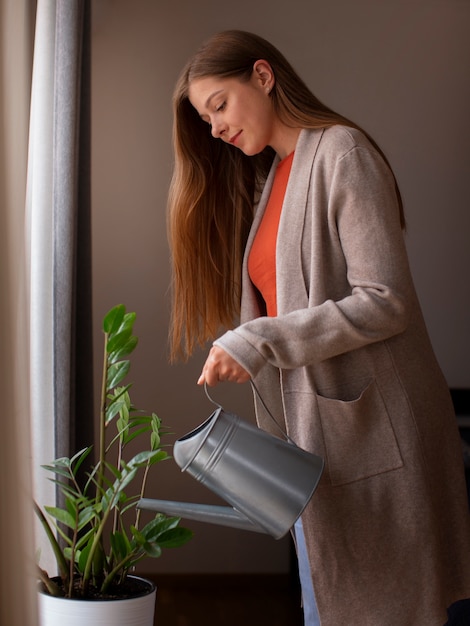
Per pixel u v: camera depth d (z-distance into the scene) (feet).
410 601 4.99
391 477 5.01
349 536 5.00
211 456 4.60
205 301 6.19
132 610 5.13
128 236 11.16
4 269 3.33
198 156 6.01
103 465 5.74
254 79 5.47
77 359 8.02
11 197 3.51
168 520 5.64
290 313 4.88
